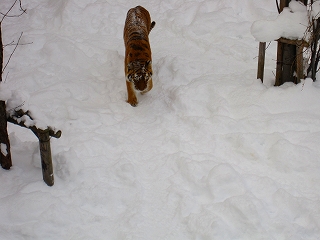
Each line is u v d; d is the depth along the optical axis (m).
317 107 5.20
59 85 6.02
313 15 5.03
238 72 6.22
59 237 3.78
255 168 4.51
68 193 4.21
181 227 3.89
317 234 3.77
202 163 4.50
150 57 5.97
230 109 5.39
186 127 5.23
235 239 3.72
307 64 5.49
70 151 4.54
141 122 5.51
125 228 3.88
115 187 4.29
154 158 4.79
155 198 4.25
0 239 3.67
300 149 4.53
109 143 4.98
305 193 4.18
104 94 6.18
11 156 4.64
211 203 4.09
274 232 3.79
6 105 4.20
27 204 3.96
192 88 5.72
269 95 5.36
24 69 6.56
